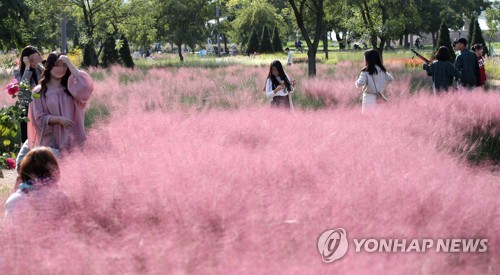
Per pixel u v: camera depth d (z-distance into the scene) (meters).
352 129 6.80
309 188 4.36
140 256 3.50
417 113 9.35
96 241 3.71
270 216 3.73
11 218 4.25
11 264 3.63
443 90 12.10
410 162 5.14
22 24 37.22
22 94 7.28
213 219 3.76
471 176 5.10
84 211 4.05
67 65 7.20
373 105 10.74
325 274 3.23
